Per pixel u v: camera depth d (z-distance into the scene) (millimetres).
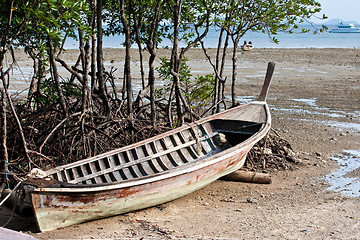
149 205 8242
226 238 6867
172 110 14477
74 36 11914
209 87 14688
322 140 14219
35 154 9906
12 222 7613
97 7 11258
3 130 8898
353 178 10812
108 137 10625
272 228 7402
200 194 9609
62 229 7117
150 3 12062
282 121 16641
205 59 37531
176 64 12539
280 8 12617
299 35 122375
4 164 9164
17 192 6910
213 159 8977
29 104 12828
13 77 25203
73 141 10234
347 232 7254
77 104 12078
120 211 7805
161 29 14344
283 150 12375
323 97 21500
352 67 33906
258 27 13250
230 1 12945
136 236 6887
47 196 6668
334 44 73750
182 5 13305
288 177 10914
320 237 7000
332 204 8891
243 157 10094
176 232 7137
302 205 8852
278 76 28375
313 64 35656
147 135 11891
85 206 7184
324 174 11148
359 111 18578
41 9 8438
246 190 9938
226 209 8578
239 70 30859
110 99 13094
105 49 44250
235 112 11484
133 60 35281
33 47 10031
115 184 7340
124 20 11773
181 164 9922
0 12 8891
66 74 26500
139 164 9312
